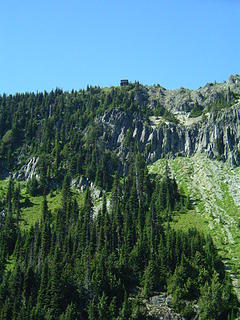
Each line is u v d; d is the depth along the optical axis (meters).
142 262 165.25
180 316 146.50
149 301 152.25
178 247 168.00
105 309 145.00
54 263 158.38
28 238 191.38
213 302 146.50
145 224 186.25
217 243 180.50
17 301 149.12
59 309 146.75
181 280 155.00
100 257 162.25
